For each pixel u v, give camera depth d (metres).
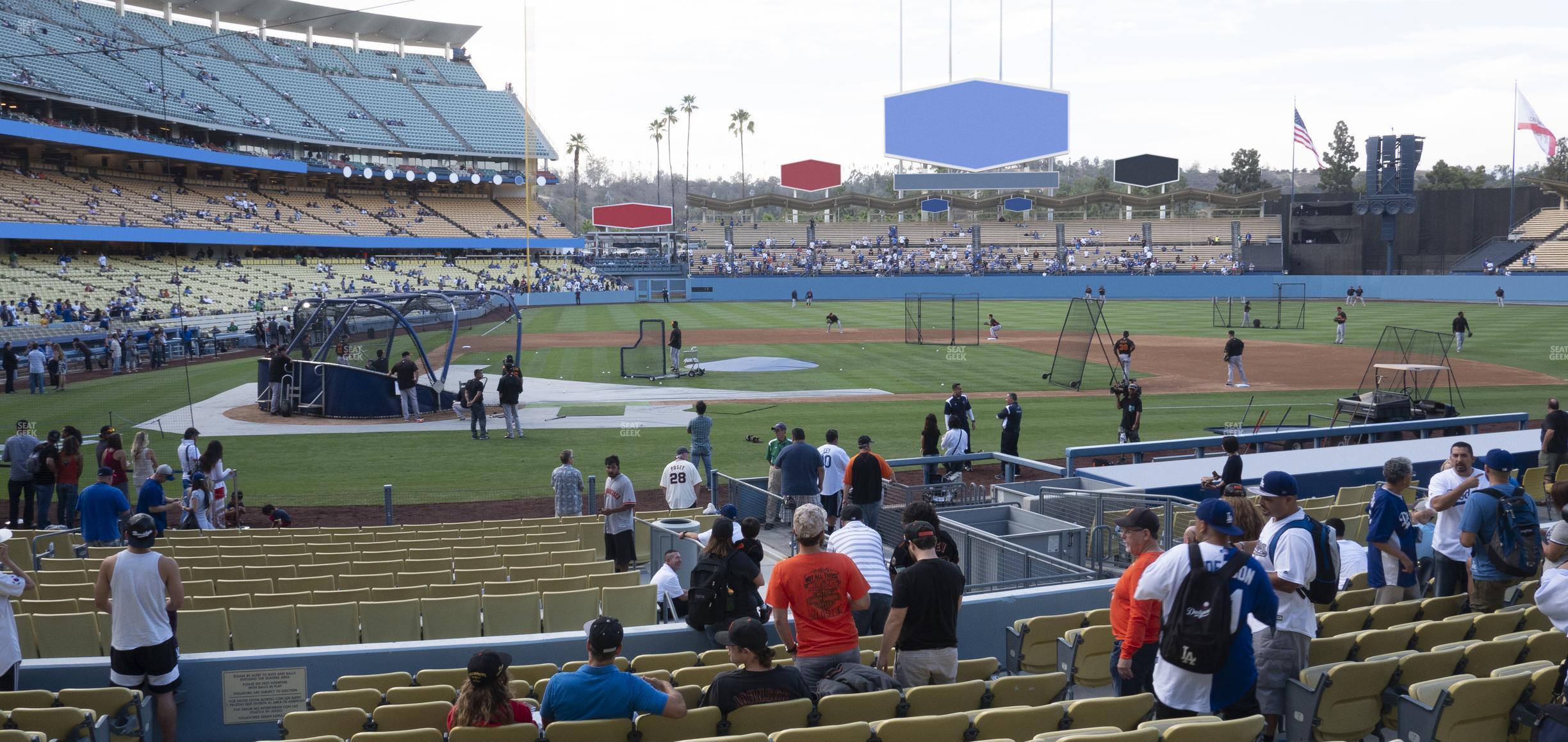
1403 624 8.03
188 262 70.56
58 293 56.03
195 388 36.25
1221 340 49.66
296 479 21.86
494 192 102.25
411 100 99.38
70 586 11.14
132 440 26.00
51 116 67.50
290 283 71.06
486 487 21.19
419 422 28.67
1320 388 33.50
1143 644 6.32
